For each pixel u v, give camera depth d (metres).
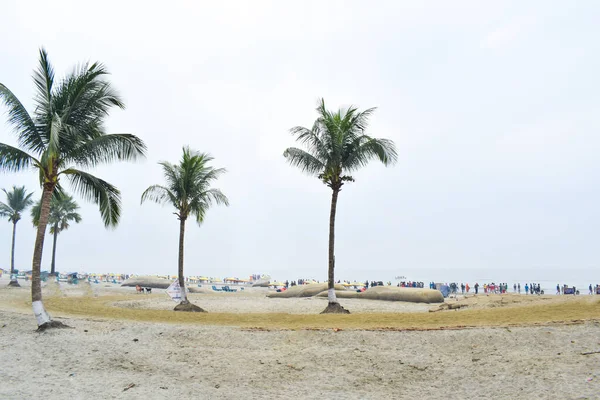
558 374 9.34
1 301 27.62
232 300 37.72
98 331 14.64
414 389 9.38
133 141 17.42
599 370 9.32
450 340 12.47
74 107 16.70
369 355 11.68
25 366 10.94
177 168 27.39
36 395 8.73
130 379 10.01
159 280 69.38
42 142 16.81
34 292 15.13
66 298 33.88
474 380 9.63
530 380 9.21
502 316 15.89
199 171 27.52
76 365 11.06
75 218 69.44
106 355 11.90
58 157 16.42
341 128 23.98
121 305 30.81
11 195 56.47
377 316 17.97
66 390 9.10
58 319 16.86
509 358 10.73
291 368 10.90
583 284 143.12
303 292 44.88
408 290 37.59
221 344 12.98
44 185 16.20
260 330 14.39
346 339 13.04
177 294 25.89
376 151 23.69
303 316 18.83
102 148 17.22
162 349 12.52
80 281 72.25
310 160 24.47
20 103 16.09
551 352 10.86
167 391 9.18
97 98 16.98
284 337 13.48
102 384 9.59
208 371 10.69
